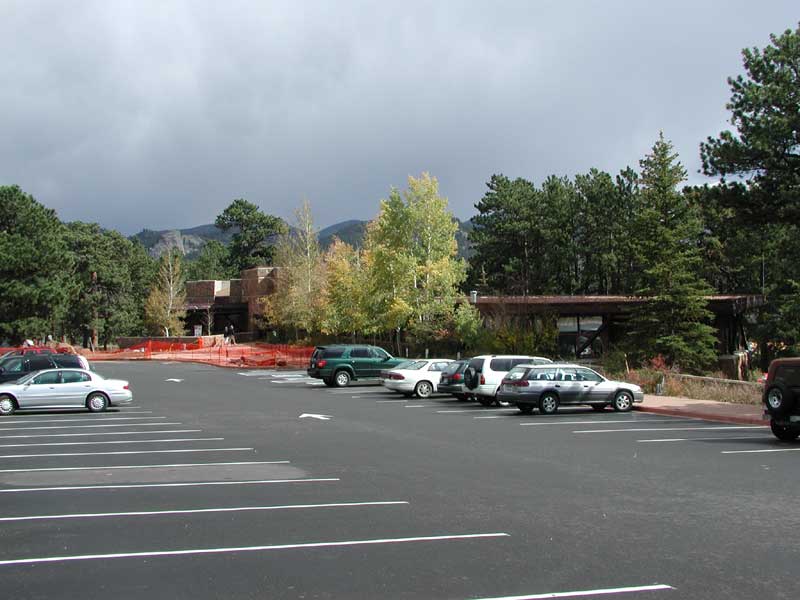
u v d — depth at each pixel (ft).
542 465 46.32
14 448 54.44
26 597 21.53
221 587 22.44
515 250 243.40
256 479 41.29
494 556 25.85
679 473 43.45
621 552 26.43
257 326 298.15
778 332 166.09
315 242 230.68
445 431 64.80
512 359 90.68
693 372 140.77
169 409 86.63
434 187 154.10
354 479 41.27
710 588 22.45
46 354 105.19
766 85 113.19
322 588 22.33
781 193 108.06
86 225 319.27
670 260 142.72
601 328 161.99
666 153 150.71
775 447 54.95
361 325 166.20
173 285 282.36
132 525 30.42
